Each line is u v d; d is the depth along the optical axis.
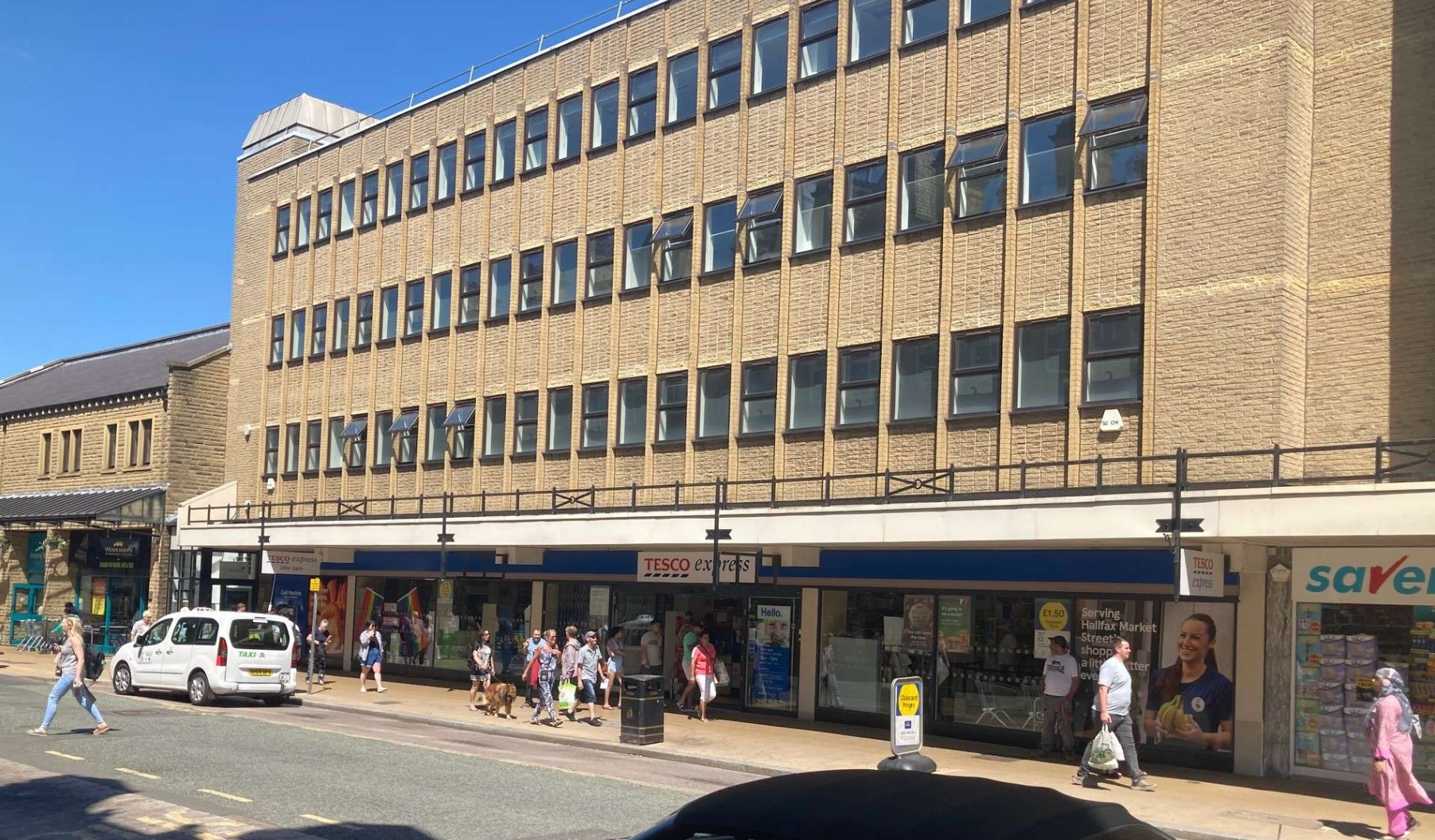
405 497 30.45
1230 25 18.00
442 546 26.67
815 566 22.31
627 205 26.91
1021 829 4.01
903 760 9.54
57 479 43.81
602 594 27.77
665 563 23.58
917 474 19.89
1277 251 17.16
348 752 16.94
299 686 29.77
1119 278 18.91
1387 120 17.14
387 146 33.53
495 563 28.58
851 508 19.50
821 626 22.94
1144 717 18.38
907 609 21.62
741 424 23.97
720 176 25.00
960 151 20.97
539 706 23.00
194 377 39.06
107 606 39.81
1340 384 17.17
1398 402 16.64
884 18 22.56
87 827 10.52
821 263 22.97
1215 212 17.86
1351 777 16.44
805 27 23.89
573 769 16.33
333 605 35.34
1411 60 17.00
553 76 29.11
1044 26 20.28
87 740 17.20
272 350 36.88
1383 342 16.84
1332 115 17.70
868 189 22.44
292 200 36.72
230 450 37.94
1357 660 16.56
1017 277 20.14
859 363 22.23
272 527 31.98
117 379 44.00
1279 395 16.92
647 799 13.48
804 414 23.00
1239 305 17.44
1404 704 12.91
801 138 23.64
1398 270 16.84
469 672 30.53
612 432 26.41
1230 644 17.64
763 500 23.11
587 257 27.70
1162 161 18.52
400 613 33.25
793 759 17.91
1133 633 18.66
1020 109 20.42
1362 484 14.37
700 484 21.97
